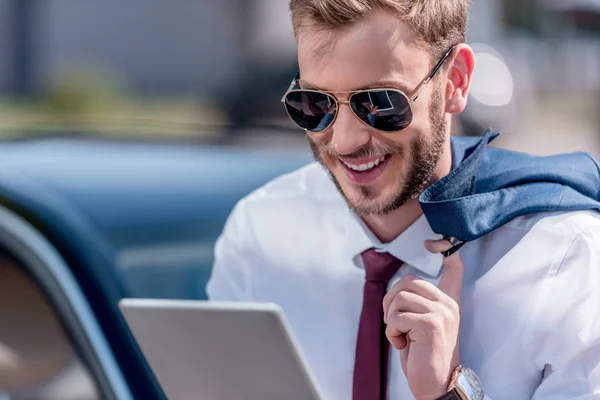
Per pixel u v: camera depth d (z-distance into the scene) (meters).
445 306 2.25
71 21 18.02
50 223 2.75
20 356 2.62
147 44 18.20
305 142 4.04
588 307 2.25
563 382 2.25
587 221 2.32
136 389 2.55
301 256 2.70
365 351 2.47
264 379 1.99
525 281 2.32
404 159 2.33
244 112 5.75
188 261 2.96
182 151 3.58
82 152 3.44
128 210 2.93
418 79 2.29
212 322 1.98
